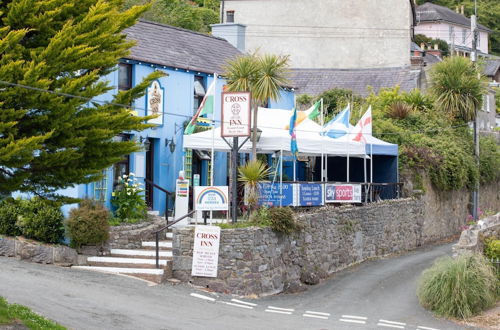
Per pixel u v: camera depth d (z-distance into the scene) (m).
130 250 21.48
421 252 29.88
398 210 30.00
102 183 22.72
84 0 14.16
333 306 20.12
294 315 18.62
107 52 13.88
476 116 36.62
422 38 76.25
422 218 31.95
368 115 27.80
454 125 36.84
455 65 36.69
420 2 91.00
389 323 18.56
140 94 14.88
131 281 19.66
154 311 17.12
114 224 22.02
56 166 13.43
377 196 29.33
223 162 28.33
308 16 49.69
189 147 23.88
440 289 20.03
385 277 24.16
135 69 24.56
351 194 26.91
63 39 12.98
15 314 14.21
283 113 26.64
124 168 23.92
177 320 16.56
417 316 19.53
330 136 27.05
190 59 27.58
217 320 17.03
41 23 13.30
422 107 37.84
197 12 54.19
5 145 12.42
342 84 45.31
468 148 36.38
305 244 23.20
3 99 12.52
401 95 38.97
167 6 51.94
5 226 21.39
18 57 12.89
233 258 20.20
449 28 84.62
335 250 25.19
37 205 21.34
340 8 49.22
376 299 21.19
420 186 31.98
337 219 25.44
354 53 49.06
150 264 20.48
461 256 21.03
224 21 51.16
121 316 16.25
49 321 14.41
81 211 20.97
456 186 34.28
